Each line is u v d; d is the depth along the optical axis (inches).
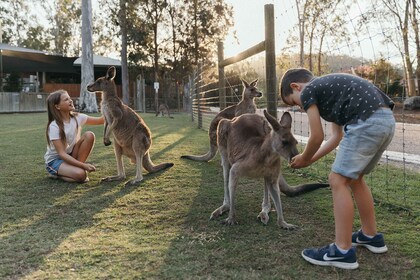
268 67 220.4
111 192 174.7
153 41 1160.8
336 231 101.2
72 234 123.6
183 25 1184.2
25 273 96.9
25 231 126.6
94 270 98.1
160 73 1215.6
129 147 195.9
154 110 1098.1
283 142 119.7
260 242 116.4
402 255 106.3
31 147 316.5
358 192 108.7
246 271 97.6
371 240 108.8
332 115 103.2
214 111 500.4
